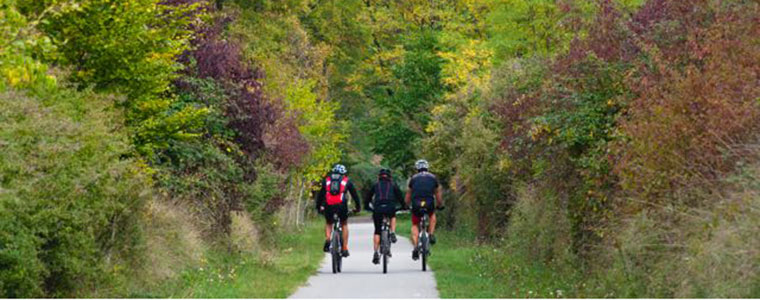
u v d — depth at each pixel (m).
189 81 33.53
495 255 35.31
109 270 19.84
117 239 21.30
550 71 27.45
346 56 88.94
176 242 26.61
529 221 32.22
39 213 16.80
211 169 33.19
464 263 34.22
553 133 26.34
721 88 19.27
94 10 24.34
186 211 30.64
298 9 69.06
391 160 88.19
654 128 19.84
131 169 21.80
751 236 15.91
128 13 25.02
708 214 17.66
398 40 95.56
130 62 25.58
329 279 28.31
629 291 19.41
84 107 21.78
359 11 93.69
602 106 25.12
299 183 67.38
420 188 31.17
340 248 31.50
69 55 24.70
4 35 17.55
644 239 19.94
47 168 17.72
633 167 20.38
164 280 23.12
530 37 56.75
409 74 84.50
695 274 17.23
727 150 19.03
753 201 16.66
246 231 35.94
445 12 87.00
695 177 19.52
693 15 24.42
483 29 83.69
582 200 25.73
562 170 27.69
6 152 16.52
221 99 34.50
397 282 27.09
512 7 56.81
